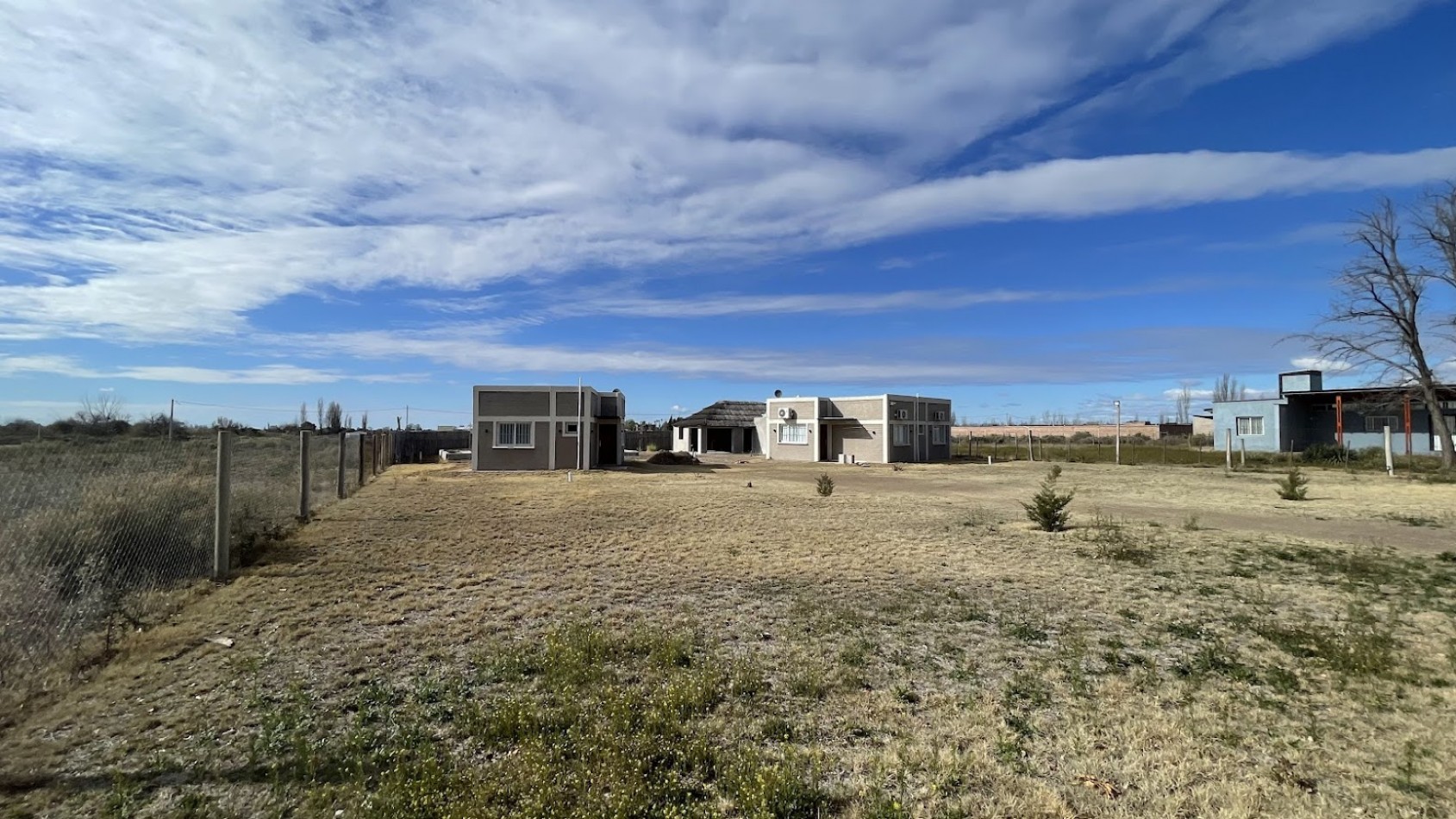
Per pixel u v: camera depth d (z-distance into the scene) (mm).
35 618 5480
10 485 6117
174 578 7688
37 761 3619
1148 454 40312
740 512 14469
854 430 41219
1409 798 3303
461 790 3260
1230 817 3156
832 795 3289
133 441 7797
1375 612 6676
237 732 3988
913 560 9289
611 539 10891
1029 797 3307
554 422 29594
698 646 5609
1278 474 26172
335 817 3105
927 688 4723
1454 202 27297
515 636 5816
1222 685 4781
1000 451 49156
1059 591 7594
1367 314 29234
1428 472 26094
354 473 20016
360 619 6273
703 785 3402
